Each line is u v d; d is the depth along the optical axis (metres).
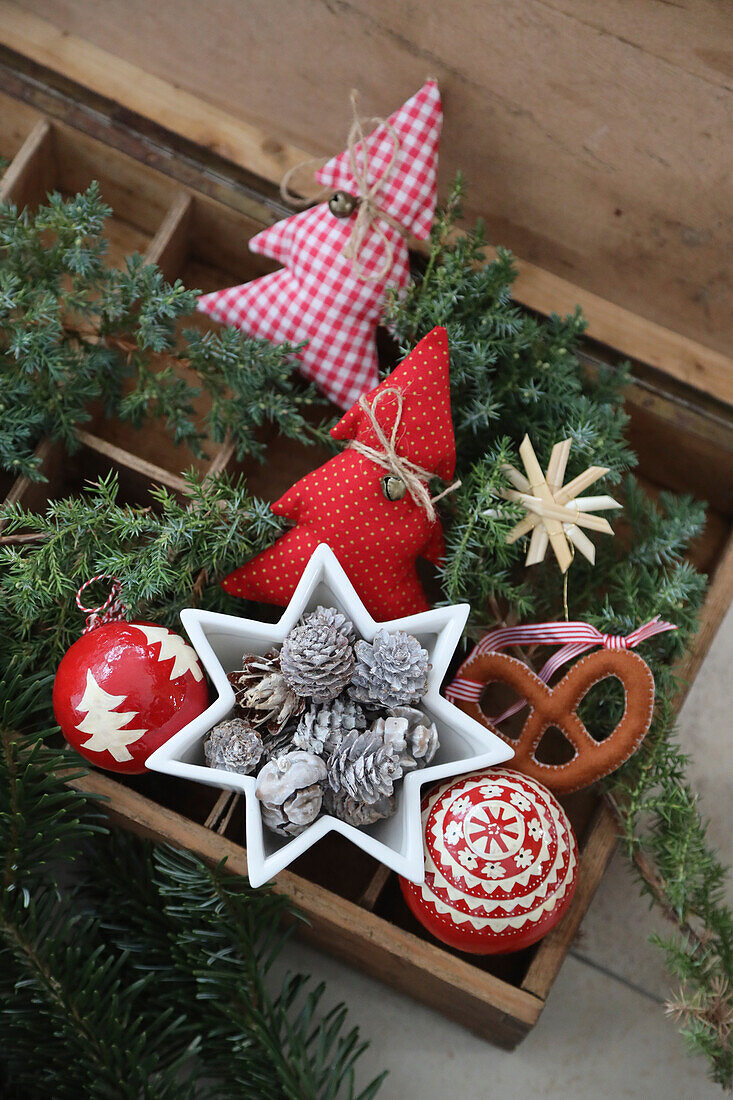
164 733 0.70
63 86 0.85
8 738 0.73
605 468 0.75
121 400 0.82
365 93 0.81
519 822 0.70
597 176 0.80
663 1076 0.88
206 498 0.74
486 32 0.76
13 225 0.76
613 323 0.86
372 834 0.71
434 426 0.74
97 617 0.75
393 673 0.68
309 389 0.82
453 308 0.79
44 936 0.75
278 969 0.89
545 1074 0.88
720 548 0.91
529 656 0.81
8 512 0.74
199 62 0.83
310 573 0.70
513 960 0.82
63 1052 0.74
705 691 0.96
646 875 0.78
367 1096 0.76
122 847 0.82
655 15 0.72
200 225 0.88
